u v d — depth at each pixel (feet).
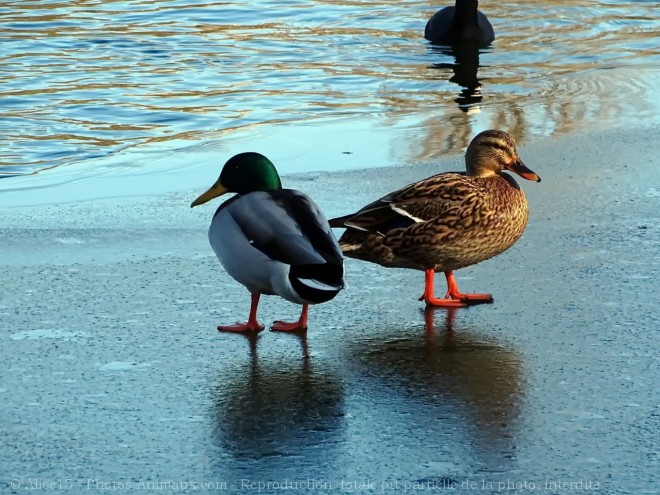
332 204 39.45
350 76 62.39
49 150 49.14
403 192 31.17
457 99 56.80
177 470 21.99
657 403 24.72
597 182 41.22
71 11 78.95
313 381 26.05
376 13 79.77
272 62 65.57
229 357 27.45
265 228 27.27
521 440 23.09
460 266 31.45
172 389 25.59
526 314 29.94
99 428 23.68
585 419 23.98
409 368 26.71
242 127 52.26
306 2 82.64
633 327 28.86
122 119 54.08
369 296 31.65
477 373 26.37
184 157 47.44
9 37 71.31
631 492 21.13
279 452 22.66
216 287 32.12
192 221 38.04
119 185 43.39
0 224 37.58
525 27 75.77
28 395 25.16
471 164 32.27
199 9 79.82
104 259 34.06
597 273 32.65
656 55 66.44
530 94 57.31
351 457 22.44
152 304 30.71
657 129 48.60
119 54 67.31
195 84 60.54
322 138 49.55
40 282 32.09
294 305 31.04
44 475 21.80
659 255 33.99
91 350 27.66
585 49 68.74
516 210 31.55
